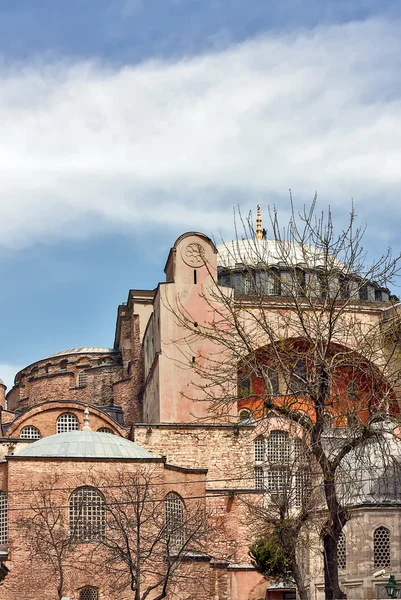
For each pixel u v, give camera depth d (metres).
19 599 54.97
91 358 89.88
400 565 62.97
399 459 62.09
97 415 71.88
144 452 61.31
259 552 57.12
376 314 73.75
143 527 56.47
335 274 47.28
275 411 46.16
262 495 62.44
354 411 44.12
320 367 45.25
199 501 60.44
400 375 46.31
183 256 71.88
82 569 55.47
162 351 69.88
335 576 42.69
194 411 68.94
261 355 52.00
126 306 86.25
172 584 56.28
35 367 92.25
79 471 57.66
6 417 80.44
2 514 57.75
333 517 43.44
